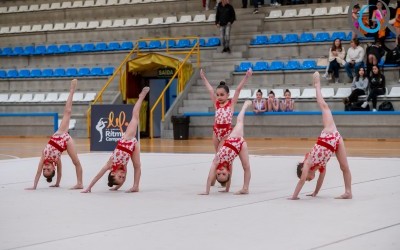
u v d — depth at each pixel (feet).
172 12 111.55
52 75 102.17
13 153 63.10
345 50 88.74
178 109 87.45
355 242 21.59
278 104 81.56
